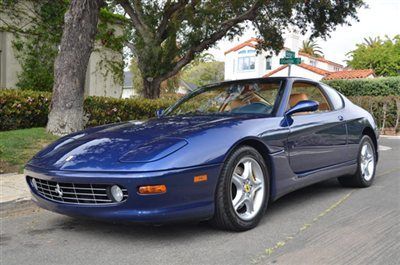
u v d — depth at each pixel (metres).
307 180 4.80
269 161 4.27
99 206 3.52
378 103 17.23
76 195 3.65
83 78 8.74
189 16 14.38
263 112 4.64
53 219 4.61
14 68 14.53
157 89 15.31
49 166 3.83
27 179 4.17
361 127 5.93
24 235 4.09
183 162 3.49
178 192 3.46
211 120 4.28
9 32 14.32
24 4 14.56
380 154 10.20
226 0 14.63
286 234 3.95
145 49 14.72
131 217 3.43
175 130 3.97
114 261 3.38
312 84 5.49
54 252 3.61
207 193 3.64
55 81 8.69
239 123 4.13
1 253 3.62
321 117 5.16
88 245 3.76
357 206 4.99
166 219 3.46
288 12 15.09
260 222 4.32
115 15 17.00
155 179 3.36
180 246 3.65
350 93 21.88
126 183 3.38
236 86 5.24
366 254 3.46
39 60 14.84
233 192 3.97
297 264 3.26
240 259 3.37
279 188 4.37
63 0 14.97
